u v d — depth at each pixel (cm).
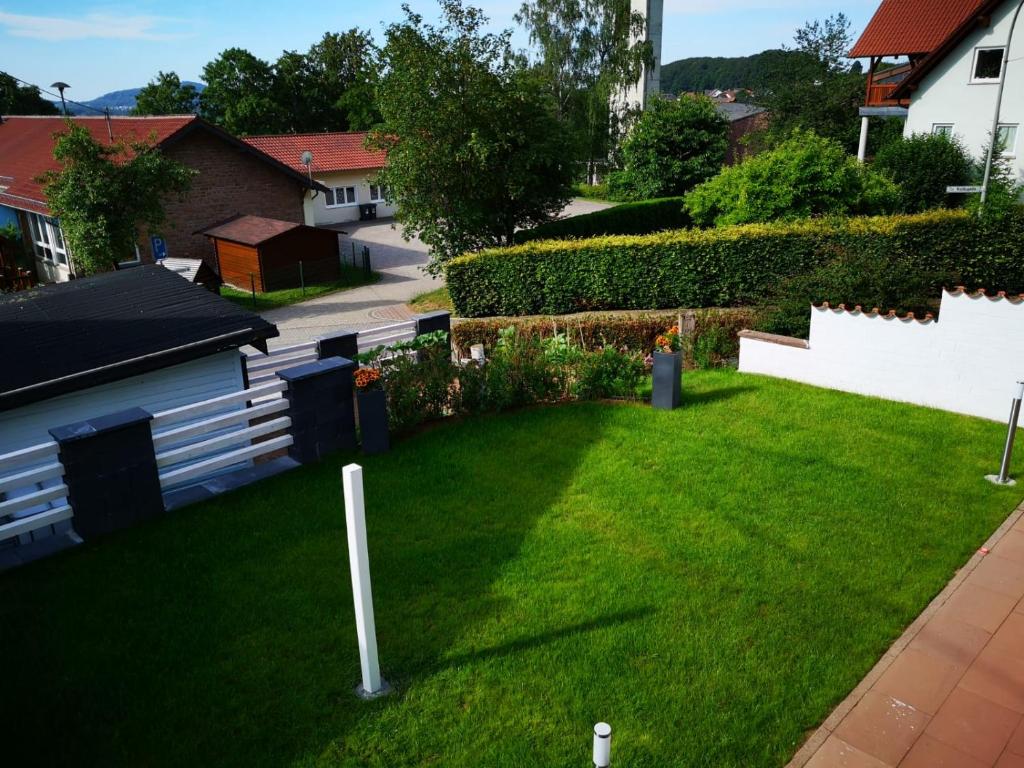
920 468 872
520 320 1594
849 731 504
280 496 823
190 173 2205
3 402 816
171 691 532
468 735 495
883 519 761
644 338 1398
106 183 2062
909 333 1058
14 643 584
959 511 776
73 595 645
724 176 2156
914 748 491
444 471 884
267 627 600
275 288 2598
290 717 510
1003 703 527
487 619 612
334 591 648
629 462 899
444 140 2148
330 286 2656
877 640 586
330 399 916
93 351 939
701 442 952
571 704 521
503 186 2225
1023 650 578
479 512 787
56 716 509
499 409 1072
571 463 901
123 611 623
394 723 506
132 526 760
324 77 6438
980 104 2695
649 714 512
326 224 4041
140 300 1144
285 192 3083
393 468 895
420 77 2106
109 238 2070
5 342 976
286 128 6159
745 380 1216
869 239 1617
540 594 644
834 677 548
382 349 1092
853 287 1232
